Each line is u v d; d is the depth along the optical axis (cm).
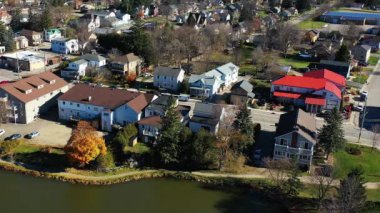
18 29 16288
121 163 7281
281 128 7556
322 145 7506
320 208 5978
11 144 7419
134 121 8344
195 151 7125
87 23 16925
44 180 6869
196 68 12212
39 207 6225
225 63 12781
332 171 6756
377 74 12925
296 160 6900
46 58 12681
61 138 8062
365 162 7525
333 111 7550
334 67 12344
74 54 13950
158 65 12512
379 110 9912
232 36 15650
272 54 13925
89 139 6938
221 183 6900
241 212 6262
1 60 12225
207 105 8394
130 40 12812
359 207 5656
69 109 8838
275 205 6425
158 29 15162
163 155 7156
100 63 12006
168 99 8238
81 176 6925
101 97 8750
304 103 9881
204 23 18388
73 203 6369
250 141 7450
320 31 17862
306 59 14362
